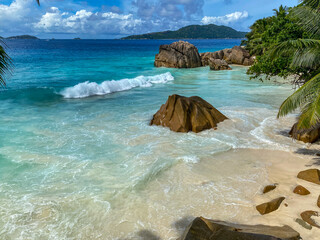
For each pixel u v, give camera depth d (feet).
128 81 75.82
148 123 40.19
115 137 33.88
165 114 38.55
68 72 106.63
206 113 37.93
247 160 27.22
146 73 110.01
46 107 50.62
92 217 17.83
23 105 51.90
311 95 21.84
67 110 48.42
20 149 29.45
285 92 65.72
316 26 29.17
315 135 31.68
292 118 42.45
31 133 35.04
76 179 23.03
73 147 30.42
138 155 28.17
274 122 40.29
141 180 22.63
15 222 17.15
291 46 26.58
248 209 18.47
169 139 33.19
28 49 324.39
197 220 14.05
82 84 63.87
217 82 84.53
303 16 29.55
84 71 111.65
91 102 55.67
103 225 17.02
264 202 19.34
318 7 28.19
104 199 19.86
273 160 27.20
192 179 23.15
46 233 16.25
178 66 135.85
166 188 21.61
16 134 34.47
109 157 27.73
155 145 31.12
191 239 12.69
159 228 16.66
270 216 17.52
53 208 18.69
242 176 23.70
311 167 25.38
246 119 41.19
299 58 26.27
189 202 19.51
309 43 25.26
